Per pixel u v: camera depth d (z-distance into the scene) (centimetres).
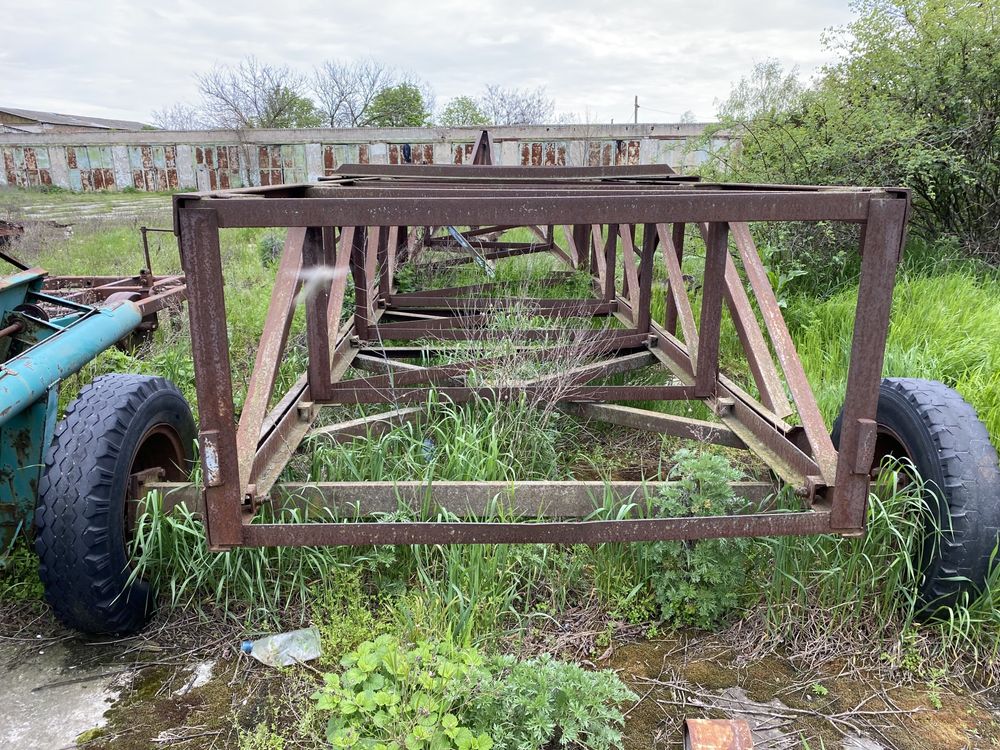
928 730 223
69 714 228
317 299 353
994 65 629
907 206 210
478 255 721
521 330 470
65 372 275
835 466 251
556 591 282
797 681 244
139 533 252
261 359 273
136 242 1001
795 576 275
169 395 289
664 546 271
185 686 240
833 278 654
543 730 204
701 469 274
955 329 495
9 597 283
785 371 280
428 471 305
